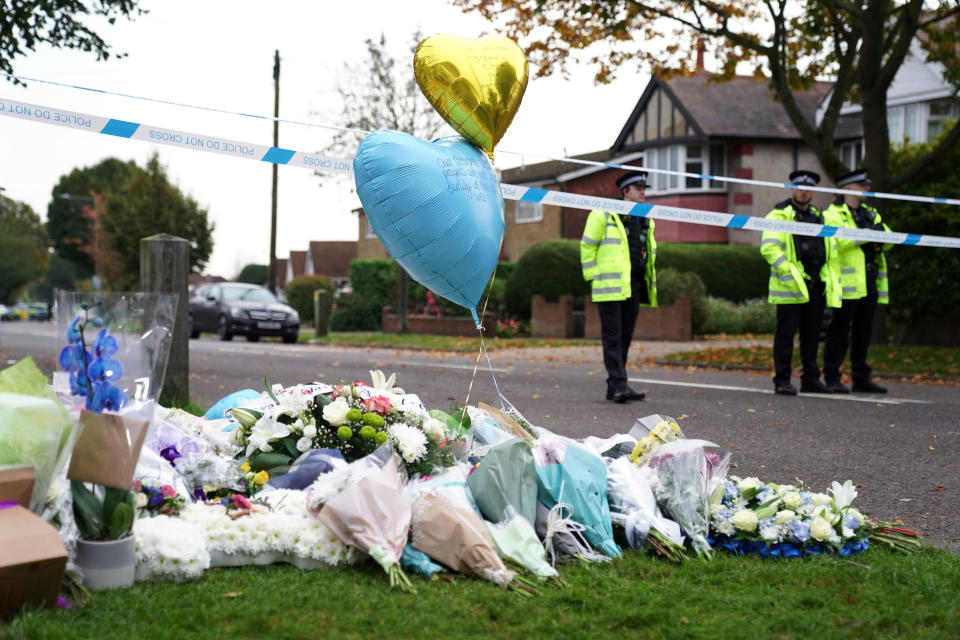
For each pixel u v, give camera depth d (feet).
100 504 9.42
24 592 8.21
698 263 81.30
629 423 24.16
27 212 291.99
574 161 23.41
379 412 12.46
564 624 8.68
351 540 10.15
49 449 8.86
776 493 12.25
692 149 101.40
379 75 78.07
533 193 22.03
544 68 46.39
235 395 16.66
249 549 10.23
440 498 10.63
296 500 10.92
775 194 100.68
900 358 40.06
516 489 11.16
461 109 13.38
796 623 8.80
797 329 30.81
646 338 66.85
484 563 10.02
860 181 30.68
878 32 42.45
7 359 44.68
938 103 79.41
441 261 12.84
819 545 11.60
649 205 24.12
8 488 8.59
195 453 12.13
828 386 31.12
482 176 13.37
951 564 11.05
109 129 15.35
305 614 8.75
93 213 169.27
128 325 10.29
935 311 48.37
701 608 9.29
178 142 15.99
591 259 28.43
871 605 9.46
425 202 12.48
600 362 45.85
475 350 56.65
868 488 16.44
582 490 11.47
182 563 9.59
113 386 9.91
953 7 43.83
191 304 80.89
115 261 144.05
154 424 11.57
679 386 33.17
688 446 12.10
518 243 115.85
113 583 9.30
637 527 11.46
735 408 26.86
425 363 45.29
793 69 49.78
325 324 80.33
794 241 29.78
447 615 8.87
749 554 11.56
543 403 28.25
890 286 48.34
